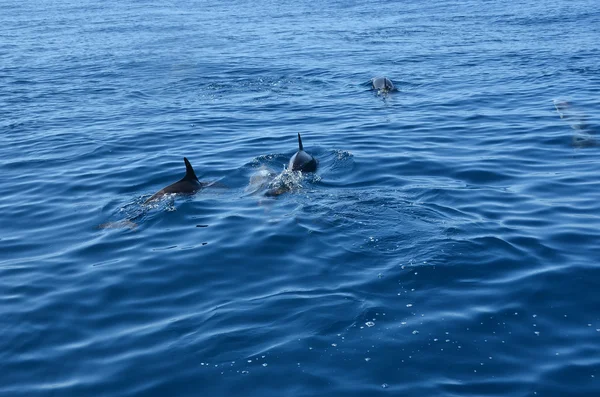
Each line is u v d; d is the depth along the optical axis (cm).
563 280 843
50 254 1007
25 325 805
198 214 1118
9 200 1262
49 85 2508
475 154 1412
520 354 698
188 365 704
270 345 727
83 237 1064
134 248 1008
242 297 838
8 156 1577
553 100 1894
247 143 1585
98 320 810
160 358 720
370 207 1098
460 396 636
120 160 1492
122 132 1756
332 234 998
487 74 2366
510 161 1352
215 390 663
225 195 1203
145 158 1494
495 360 689
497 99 1959
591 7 4384
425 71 2489
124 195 1252
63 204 1223
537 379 657
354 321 764
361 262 908
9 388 686
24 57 3209
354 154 1430
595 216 1049
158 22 4675
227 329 764
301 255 941
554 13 4172
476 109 1847
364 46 3206
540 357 692
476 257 909
